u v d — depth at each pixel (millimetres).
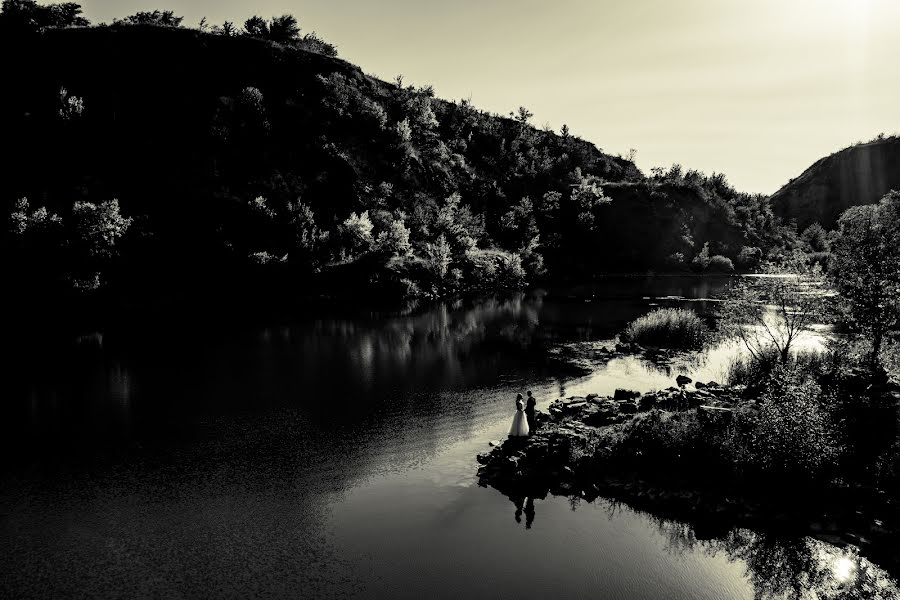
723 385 22531
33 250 44562
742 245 115625
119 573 11516
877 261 23922
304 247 57906
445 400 22812
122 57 75375
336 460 16969
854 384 20359
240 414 21406
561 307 52125
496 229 88250
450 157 99562
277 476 15945
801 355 25188
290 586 10914
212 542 12602
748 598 10484
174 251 53469
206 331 38844
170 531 13125
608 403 20516
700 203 121125
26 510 14305
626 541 12297
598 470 15203
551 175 116250
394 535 12680
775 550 11898
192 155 66312
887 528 12281
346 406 22188
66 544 12672
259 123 74125
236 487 15320
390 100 99188
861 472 14539
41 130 60438
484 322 43156
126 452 17953
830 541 12086
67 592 10914
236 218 60062
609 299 58594
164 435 19359
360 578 11133
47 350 32750
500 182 104375
